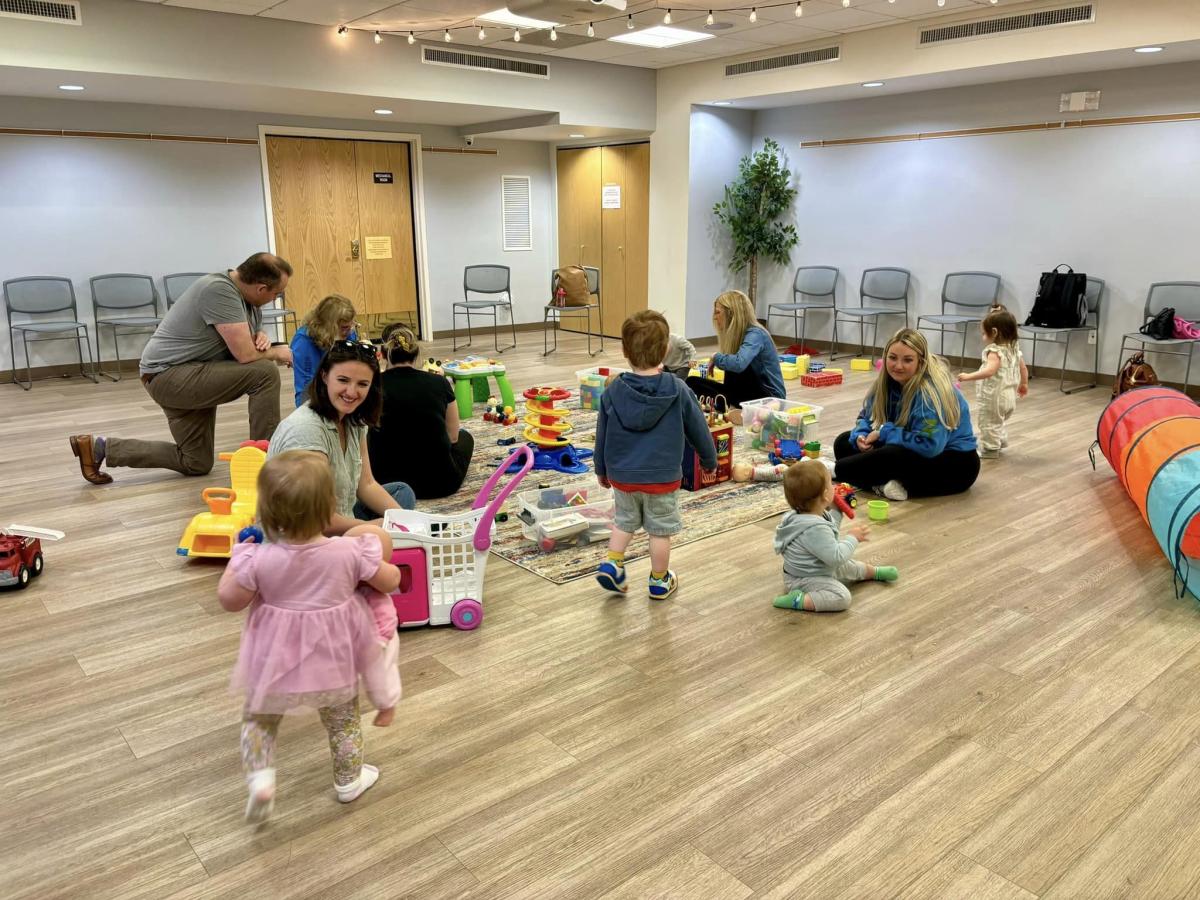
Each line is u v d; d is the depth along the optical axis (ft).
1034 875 5.87
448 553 9.38
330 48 21.98
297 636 5.86
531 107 26.25
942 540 12.06
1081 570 10.99
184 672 8.71
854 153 27.99
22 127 23.11
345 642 5.98
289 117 27.45
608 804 6.66
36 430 18.65
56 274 24.23
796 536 9.95
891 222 27.40
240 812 6.62
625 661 8.83
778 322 31.55
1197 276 21.38
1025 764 7.10
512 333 33.42
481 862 6.06
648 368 9.49
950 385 13.30
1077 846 6.15
